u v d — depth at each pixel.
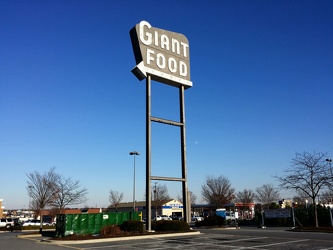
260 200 77.94
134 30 28.97
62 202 39.56
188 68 31.94
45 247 19.77
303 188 32.97
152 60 28.94
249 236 24.91
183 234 26.53
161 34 30.41
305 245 18.39
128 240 23.11
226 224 43.31
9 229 43.94
